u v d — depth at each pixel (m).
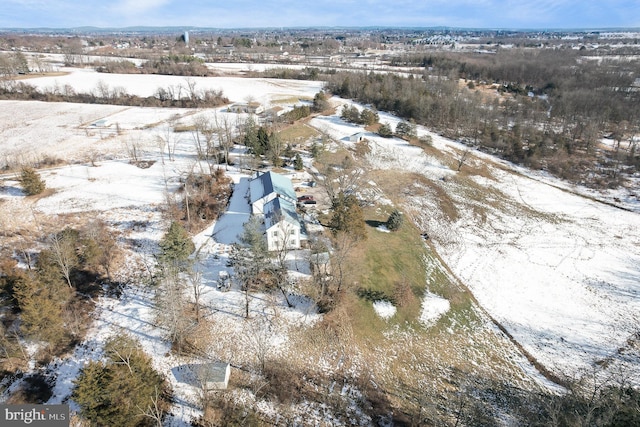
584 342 46.25
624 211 75.25
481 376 40.56
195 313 41.41
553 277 57.22
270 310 42.94
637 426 26.80
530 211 74.12
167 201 61.47
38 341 35.47
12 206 58.69
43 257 41.53
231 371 36.09
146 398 28.69
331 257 50.28
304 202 63.59
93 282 44.59
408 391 37.66
